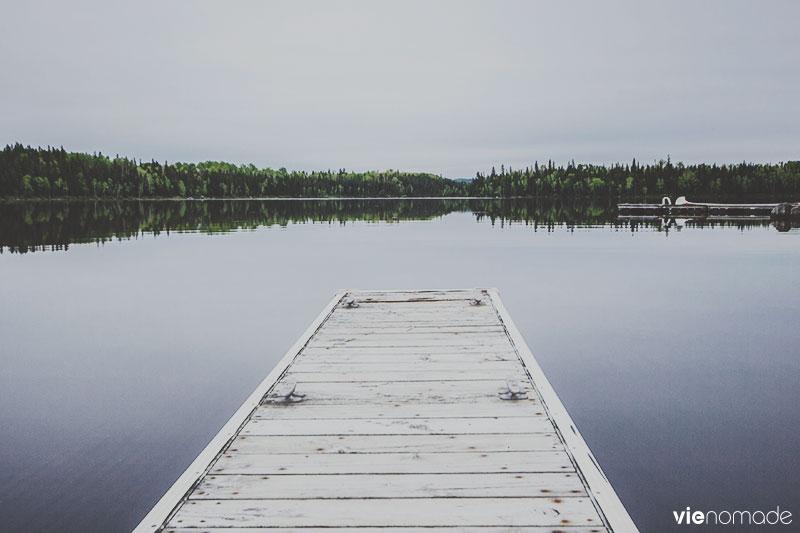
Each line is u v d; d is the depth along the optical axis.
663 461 3.85
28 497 3.40
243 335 7.49
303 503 2.55
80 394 5.25
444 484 2.70
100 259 15.17
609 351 6.52
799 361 6.08
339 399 3.82
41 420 4.62
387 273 12.92
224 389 5.40
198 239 21.28
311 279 12.17
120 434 4.35
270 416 3.54
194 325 8.07
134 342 7.15
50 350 6.78
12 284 11.44
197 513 2.49
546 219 34.25
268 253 16.69
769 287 10.62
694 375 5.63
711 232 22.98
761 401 4.90
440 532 2.34
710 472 3.69
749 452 3.96
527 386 4.02
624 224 28.80
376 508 2.51
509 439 3.17
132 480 3.61
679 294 10.04
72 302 9.70
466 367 4.49
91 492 3.47
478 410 3.60
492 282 11.59
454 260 14.93
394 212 46.94
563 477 2.76
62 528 3.09
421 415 3.53
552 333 7.37
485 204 72.12
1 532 3.04
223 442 3.13
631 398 5.02
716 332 7.35
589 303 9.35
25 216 38.00
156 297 10.16
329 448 3.08
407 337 5.46
